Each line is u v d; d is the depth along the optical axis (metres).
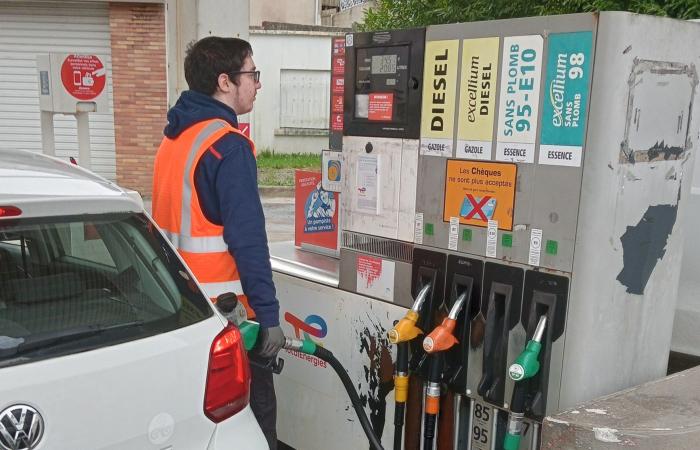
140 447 1.74
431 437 2.49
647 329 2.31
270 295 2.45
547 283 2.19
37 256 1.77
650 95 2.11
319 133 17.05
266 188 12.95
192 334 1.89
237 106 2.68
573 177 2.10
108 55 11.48
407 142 2.56
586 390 2.17
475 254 2.38
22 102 11.61
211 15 5.12
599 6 5.83
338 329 2.94
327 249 3.47
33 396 1.55
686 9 5.62
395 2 8.48
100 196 1.91
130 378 1.71
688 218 2.54
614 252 2.13
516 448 2.24
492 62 2.26
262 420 2.69
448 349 2.47
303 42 16.53
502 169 2.27
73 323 1.73
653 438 1.79
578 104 2.07
